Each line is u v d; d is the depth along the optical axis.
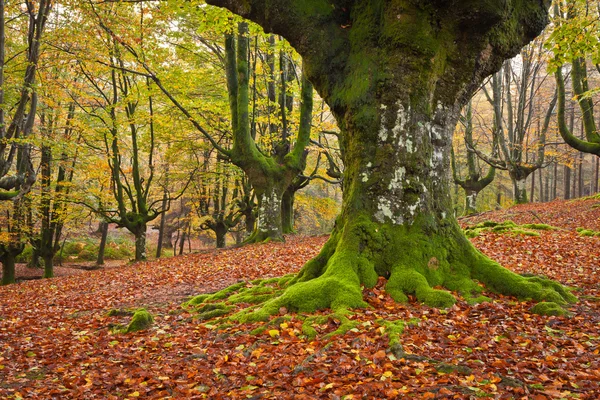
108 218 19.80
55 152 17.42
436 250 5.95
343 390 3.40
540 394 3.12
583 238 10.48
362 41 6.21
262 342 4.76
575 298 5.65
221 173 22.19
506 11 5.73
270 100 20.17
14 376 4.77
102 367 4.82
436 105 6.22
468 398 3.11
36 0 11.94
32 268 25.66
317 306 5.41
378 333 4.50
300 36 6.43
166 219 37.12
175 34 17.02
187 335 5.48
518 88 29.61
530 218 16.59
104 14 12.50
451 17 5.84
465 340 4.28
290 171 16.94
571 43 8.29
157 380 4.20
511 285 5.71
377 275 5.84
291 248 14.21
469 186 25.44
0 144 10.11
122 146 20.31
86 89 19.00
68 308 8.73
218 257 14.43
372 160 6.10
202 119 18.33
